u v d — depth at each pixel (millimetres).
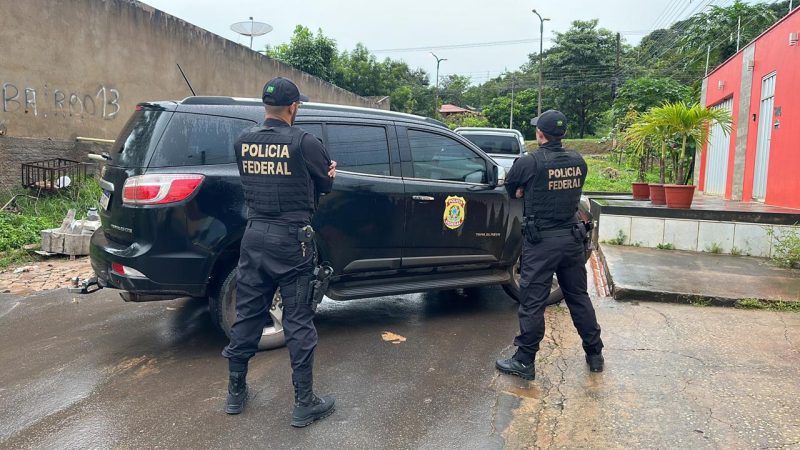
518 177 3598
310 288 3051
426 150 4785
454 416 3137
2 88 8695
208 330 4582
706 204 9656
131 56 11102
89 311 5121
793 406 3158
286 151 2947
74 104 9883
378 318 4945
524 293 3602
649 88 22219
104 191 4207
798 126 8820
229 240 3844
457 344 4289
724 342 4207
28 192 8945
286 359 3936
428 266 4781
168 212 3713
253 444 2842
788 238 6746
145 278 3748
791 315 4879
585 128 52000
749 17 28359
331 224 4184
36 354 4078
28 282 6148
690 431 2914
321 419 3090
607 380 3568
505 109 54750
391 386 3520
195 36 13156
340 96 23797
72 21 9742
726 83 13320
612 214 7980
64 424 3041
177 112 3896
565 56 49438
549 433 2941
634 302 5336
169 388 3488
